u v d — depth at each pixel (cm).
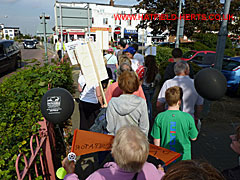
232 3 1477
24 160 188
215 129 489
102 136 171
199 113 315
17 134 220
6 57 1200
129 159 137
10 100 280
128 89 239
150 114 454
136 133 144
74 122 510
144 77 442
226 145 420
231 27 1627
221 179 97
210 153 390
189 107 308
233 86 752
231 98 749
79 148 171
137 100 240
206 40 2038
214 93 243
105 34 647
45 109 203
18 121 244
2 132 217
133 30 4150
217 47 516
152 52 1045
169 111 249
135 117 242
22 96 289
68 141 410
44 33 924
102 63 295
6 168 194
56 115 204
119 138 143
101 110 306
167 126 246
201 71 258
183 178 92
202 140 438
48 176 261
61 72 496
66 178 155
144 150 140
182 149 248
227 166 352
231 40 2228
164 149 175
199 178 91
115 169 146
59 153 369
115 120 247
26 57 2136
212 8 1502
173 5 1560
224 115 568
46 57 550
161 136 256
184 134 245
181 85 307
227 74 764
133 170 140
